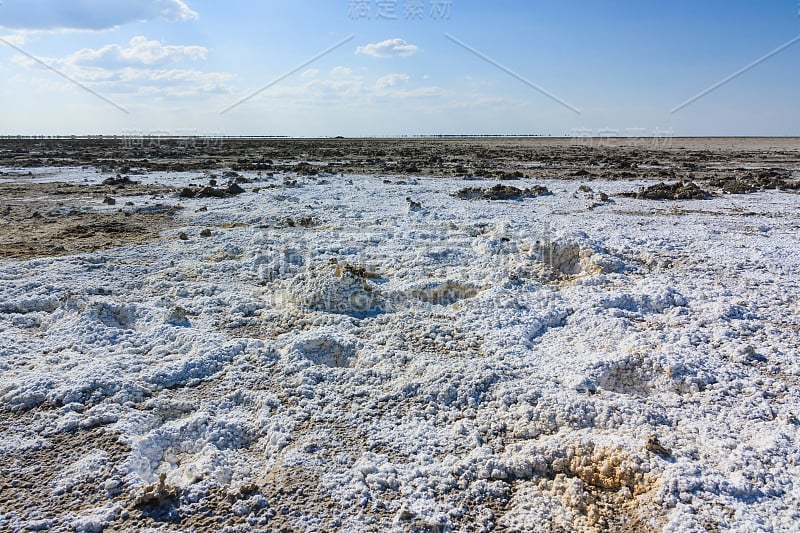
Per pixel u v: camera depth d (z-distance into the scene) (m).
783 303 8.43
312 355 6.82
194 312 7.97
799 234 12.85
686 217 15.15
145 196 18.67
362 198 18.27
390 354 6.62
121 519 4.13
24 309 7.89
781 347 6.88
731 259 10.52
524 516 4.22
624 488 4.48
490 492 4.47
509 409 5.54
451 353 6.71
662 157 41.91
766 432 5.16
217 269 9.92
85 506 4.26
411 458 4.87
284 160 37.75
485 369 6.16
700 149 59.78
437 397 5.74
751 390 5.89
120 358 6.41
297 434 5.20
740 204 17.45
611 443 4.84
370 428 5.27
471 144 82.75
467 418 5.46
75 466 4.66
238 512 4.21
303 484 4.53
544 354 6.83
